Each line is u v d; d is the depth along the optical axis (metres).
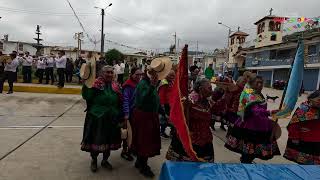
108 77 4.88
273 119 4.62
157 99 4.86
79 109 10.85
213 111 4.65
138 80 5.14
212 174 2.54
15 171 4.80
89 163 5.36
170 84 6.84
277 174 2.63
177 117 3.51
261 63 43.59
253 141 4.75
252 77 4.79
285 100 4.46
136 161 5.23
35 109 10.33
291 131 4.62
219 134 8.13
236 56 51.97
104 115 4.80
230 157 6.24
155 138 4.88
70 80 19.00
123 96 5.00
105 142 4.84
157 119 4.93
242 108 4.71
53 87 15.06
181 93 3.80
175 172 2.53
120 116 4.98
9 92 13.86
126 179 4.77
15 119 8.55
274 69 41.28
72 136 7.04
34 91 14.80
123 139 5.08
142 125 4.79
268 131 4.76
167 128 8.55
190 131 4.11
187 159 4.14
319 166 2.85
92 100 4.87
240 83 7.41
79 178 4.70
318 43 31.62
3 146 5.96
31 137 6.75
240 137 4.85
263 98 4.83
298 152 4.59
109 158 5.70
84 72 4.70
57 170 4.96
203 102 4.21
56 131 7.43
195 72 9.52
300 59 4.40
